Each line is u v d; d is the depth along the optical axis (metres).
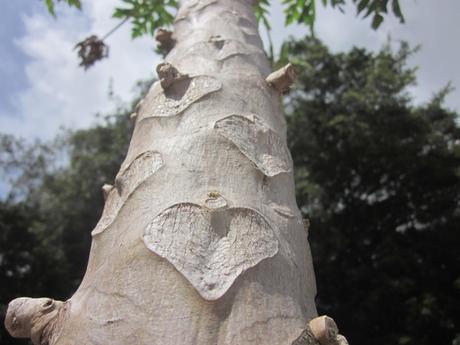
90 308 0.17
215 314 0.16
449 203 1.81
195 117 0.23
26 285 1.77
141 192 0.20
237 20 0.32
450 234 1.69
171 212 0.18
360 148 1.82
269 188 0.21
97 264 0.19
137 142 0.23
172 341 0.15
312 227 1.80
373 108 1.85
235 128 0.22
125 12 0.65
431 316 1.47
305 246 0.20
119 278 0.17
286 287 0.17
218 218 0.18
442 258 1.68
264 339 0.15
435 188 1.84
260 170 0.21
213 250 0.17
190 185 0.19
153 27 0.66
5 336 1.66
